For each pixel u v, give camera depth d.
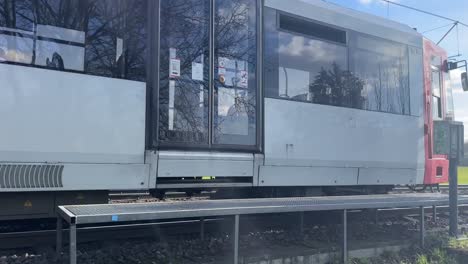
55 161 5.64
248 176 7.22
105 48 6.08
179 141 6.55
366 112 8.91
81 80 5.85
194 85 6.73
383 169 9.20
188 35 6.73
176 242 6.34
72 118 5.77
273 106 7.55
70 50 5.84
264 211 5.45
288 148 7.70
